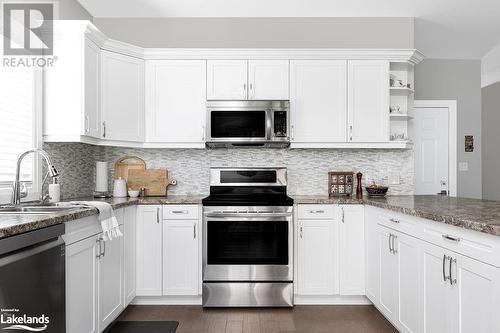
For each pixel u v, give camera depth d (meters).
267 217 3.07
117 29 3.68
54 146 2.92
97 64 3.04
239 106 3.35
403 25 3.70
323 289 3.14
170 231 3.13
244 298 3.08
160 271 3.12
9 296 1.37
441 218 1.78
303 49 3.41
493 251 1.43
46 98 2.78
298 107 3.45
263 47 3.72
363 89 3.47
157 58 3.46
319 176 3.75
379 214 2.77
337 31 3.72
